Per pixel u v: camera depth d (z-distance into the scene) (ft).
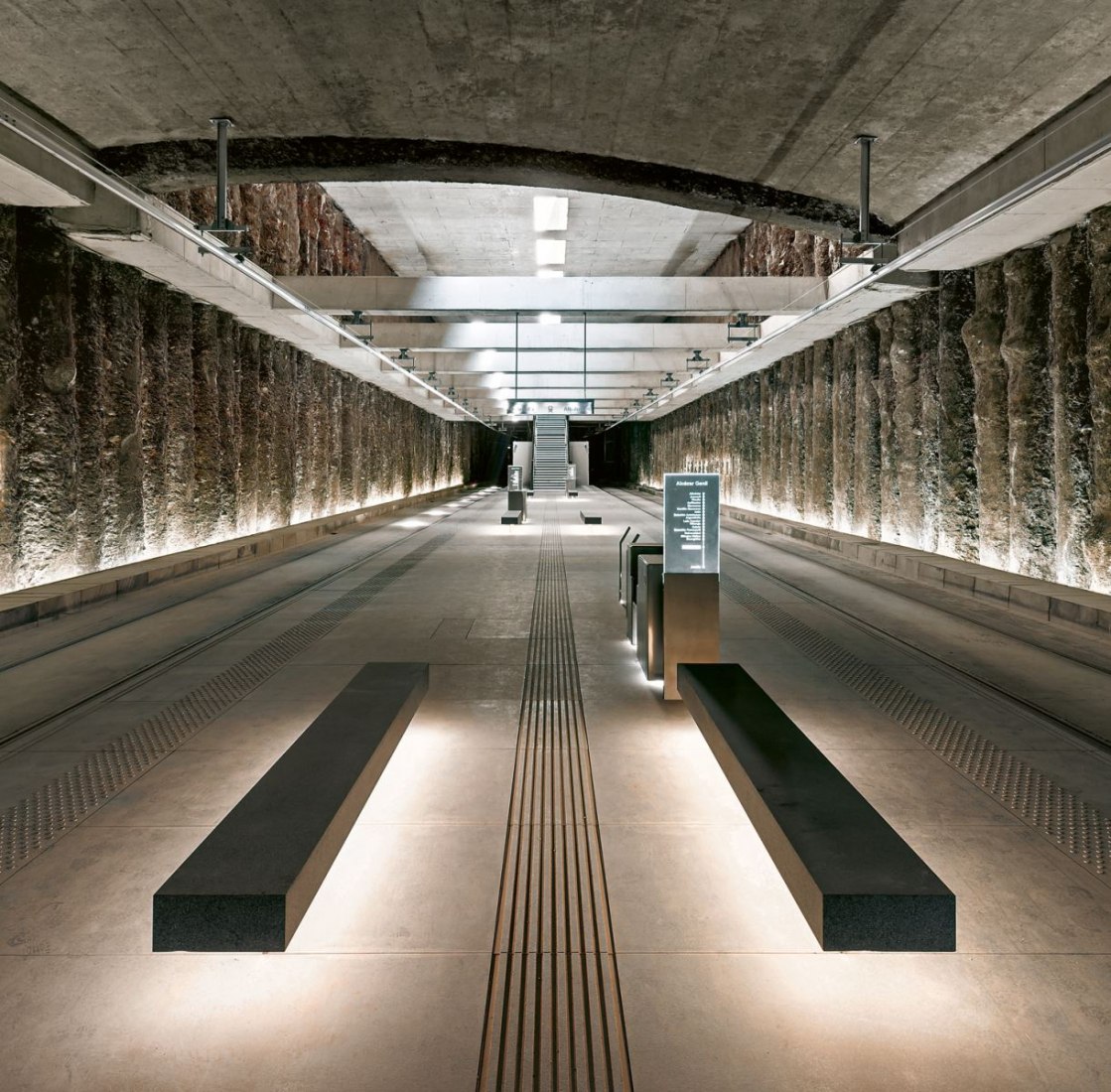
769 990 8.28
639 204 57.88
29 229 30.40
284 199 50.67
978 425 36.01
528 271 77.20
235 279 41.93
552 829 11.96
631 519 77.56
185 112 25.31
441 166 28.94
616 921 9.52
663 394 89.45
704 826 12.04
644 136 27.35
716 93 24.41
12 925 9.45
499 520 75.31
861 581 37.58
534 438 136.26
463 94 24.63
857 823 9.54
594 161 29.50
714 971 8.58
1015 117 24.29
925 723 16.94
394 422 99.81
